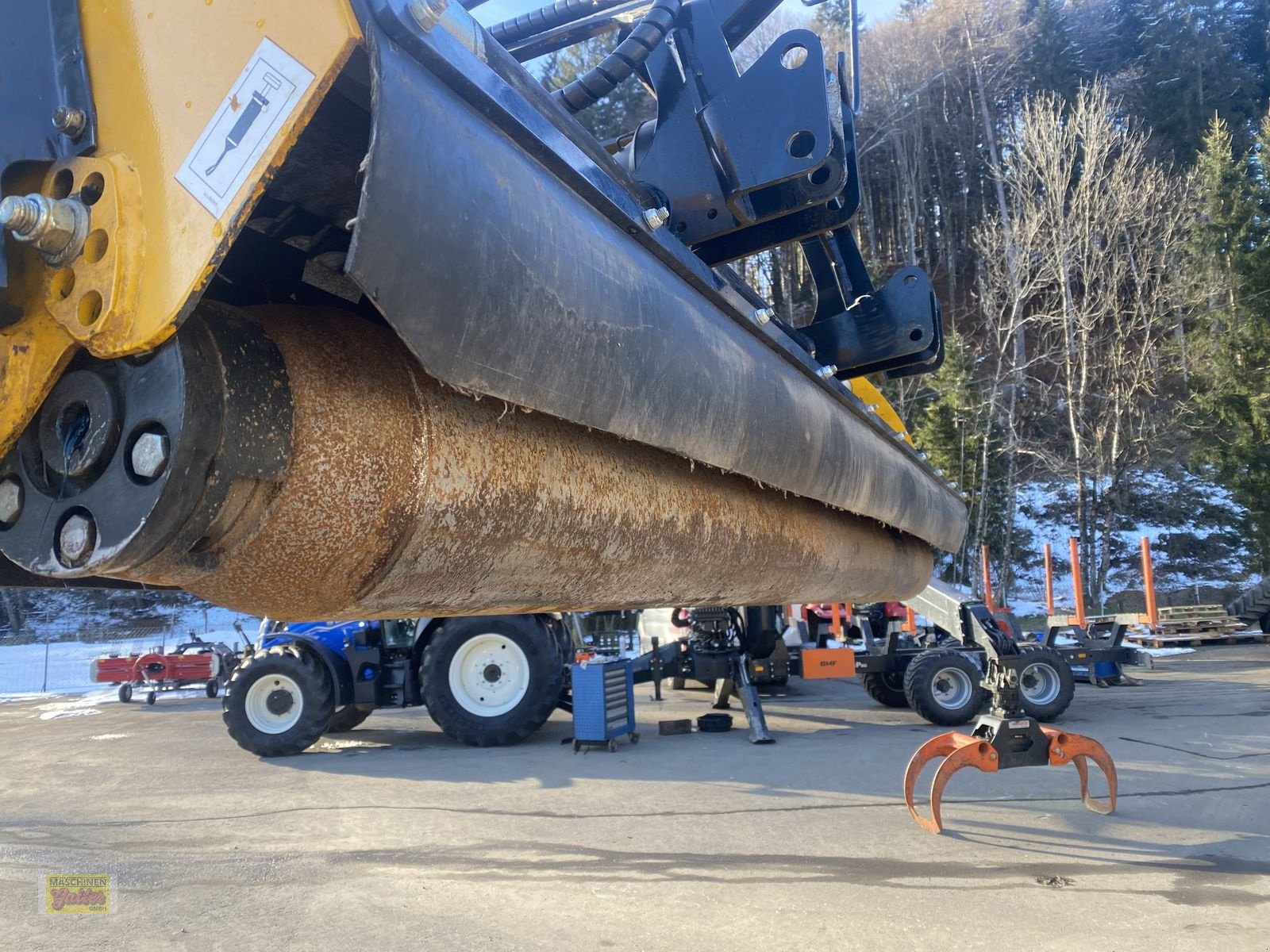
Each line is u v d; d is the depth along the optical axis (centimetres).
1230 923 363
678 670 1027
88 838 535
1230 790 587
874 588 266
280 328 94
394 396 98
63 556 81
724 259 212
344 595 98
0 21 89
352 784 679
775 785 638
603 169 143
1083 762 540
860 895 402
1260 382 2650
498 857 477
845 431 201
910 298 254
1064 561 2892
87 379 82
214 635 2311
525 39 255
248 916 394
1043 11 4412
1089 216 2917
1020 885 413
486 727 835
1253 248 2897
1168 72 4444
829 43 3753
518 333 91
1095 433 2870
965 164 4197
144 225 77
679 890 416
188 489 79
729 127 174
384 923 383
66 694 1620
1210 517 2986
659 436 123
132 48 81
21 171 86
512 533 110
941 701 922
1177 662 1508
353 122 95
